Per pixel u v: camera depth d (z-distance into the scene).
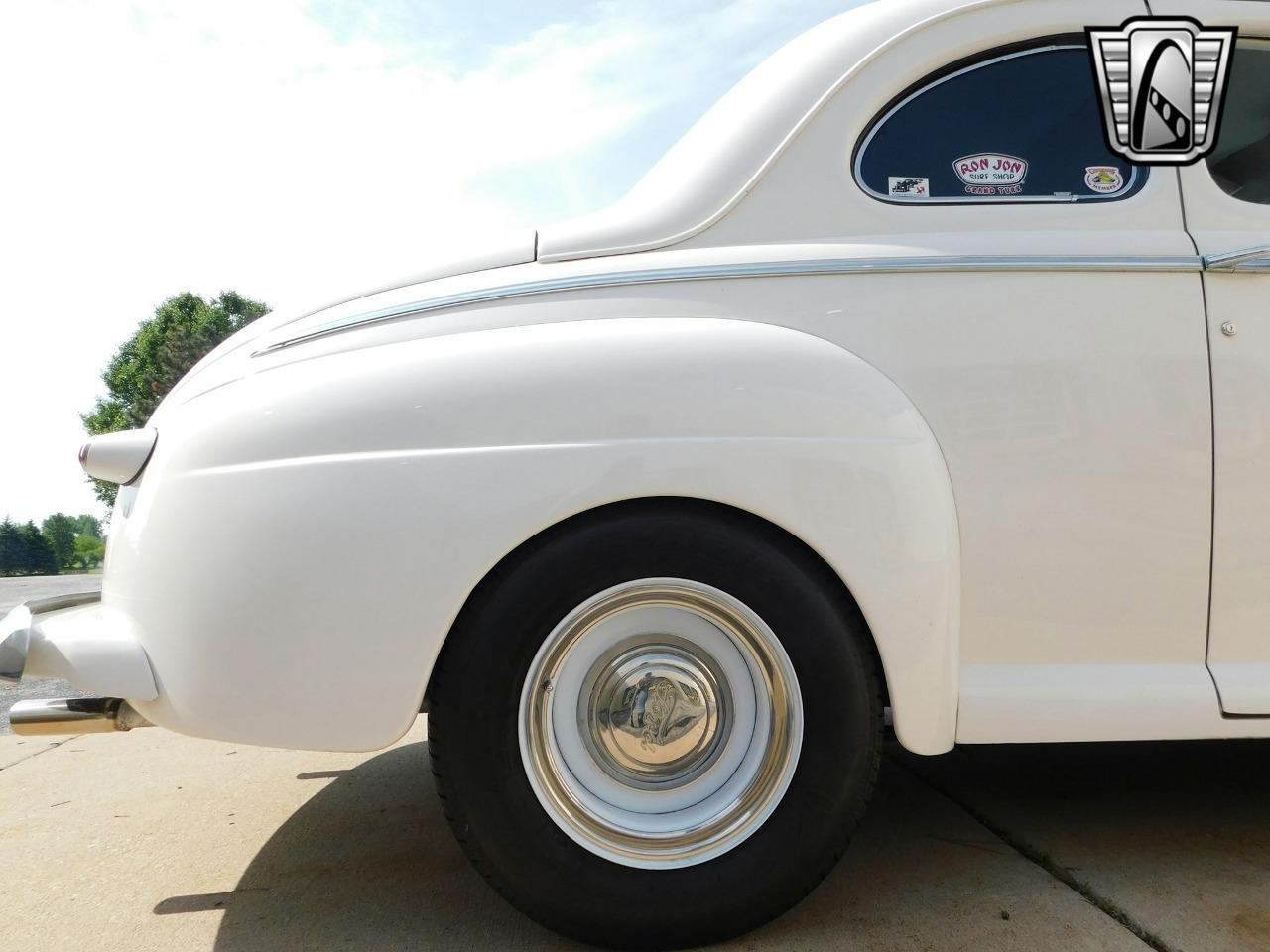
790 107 1.78
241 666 1.52
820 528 1.53
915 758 2.64
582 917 1.52
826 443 1.54
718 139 1.81
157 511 1.64
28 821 2.39
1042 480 1.63
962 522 1.62
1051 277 1.68
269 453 1.55
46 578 26.00
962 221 1.73
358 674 1.50
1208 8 1.83
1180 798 2.26
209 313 48.12
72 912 1.83
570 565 1.51
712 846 1.56
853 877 1.85
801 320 1.64
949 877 1.84
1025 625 1.64
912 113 1.79
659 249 1.71
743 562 1.54
